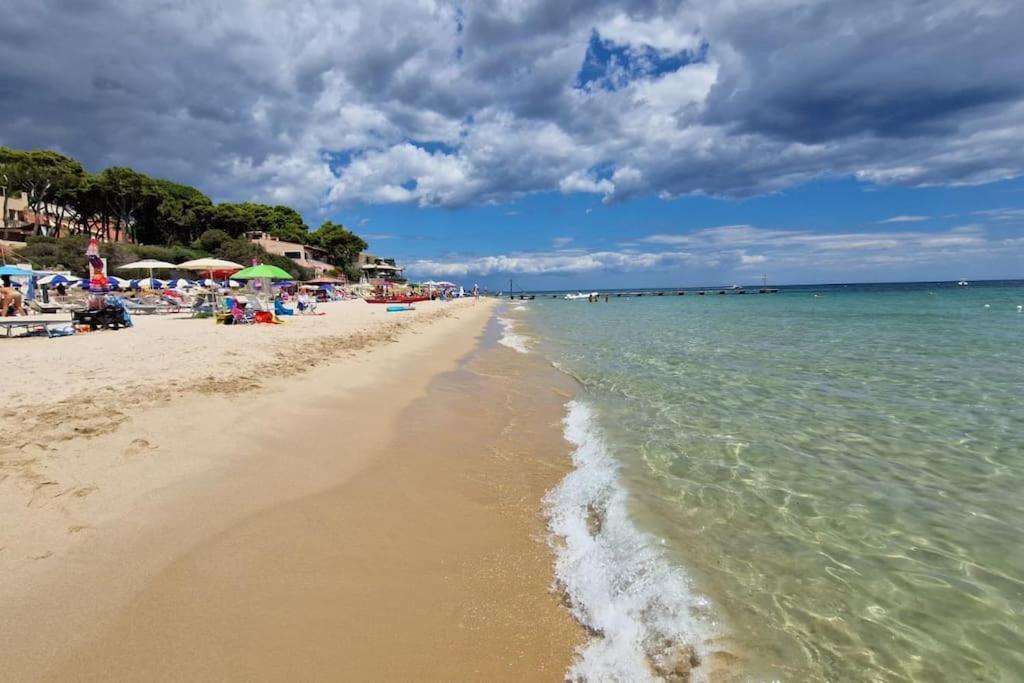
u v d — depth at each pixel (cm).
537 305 7512
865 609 362
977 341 1750
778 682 297
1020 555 427
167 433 635
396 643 329
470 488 580
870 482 578
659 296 11150
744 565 417
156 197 5772
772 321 2919
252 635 326
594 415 877
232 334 1686
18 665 288
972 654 319
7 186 4866
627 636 340
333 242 9919
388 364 1352
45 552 387
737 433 761
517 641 335
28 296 2477
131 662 296
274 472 577
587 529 486
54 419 639
